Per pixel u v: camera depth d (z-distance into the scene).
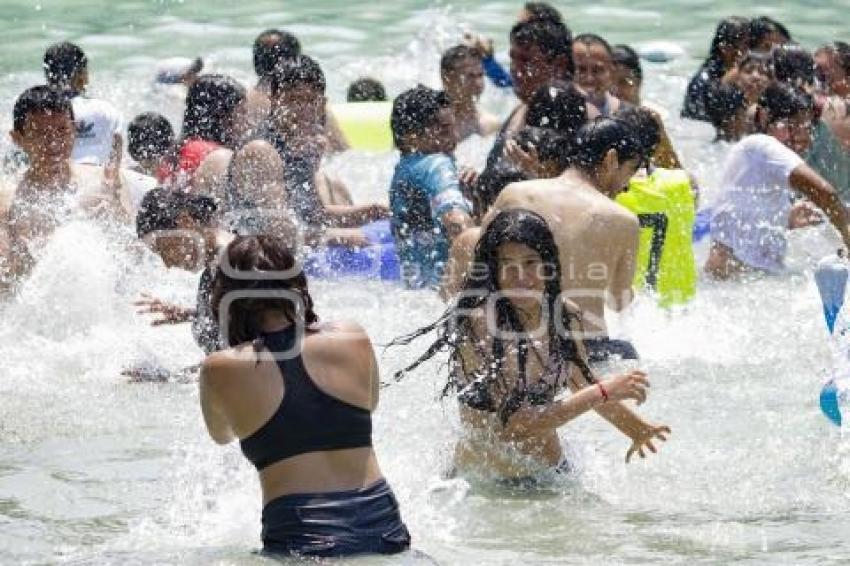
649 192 21.41
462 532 14.52
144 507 15.29
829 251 24.66
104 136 24.56
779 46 27.20
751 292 22.97
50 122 21.64
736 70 27.97
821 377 19.23
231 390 13.02
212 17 37.84
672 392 18.75
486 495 15.50
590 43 24.89
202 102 24.36
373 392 13.45
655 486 15.81
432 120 22.84
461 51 27.31
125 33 36.31
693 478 16.05
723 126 27.62
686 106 29.45
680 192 21.55
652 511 15.10
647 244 21.58
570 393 16.08
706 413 18.05
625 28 37.31
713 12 38.62
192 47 35.25
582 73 24.89
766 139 23.58
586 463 16.44
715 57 29.25
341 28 37.03
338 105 29.02
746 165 23.66
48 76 26.02
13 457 16.84
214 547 13.65
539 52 23.64
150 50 34.94
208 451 16.78
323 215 24.61
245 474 16.03
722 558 13.84
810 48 35.38
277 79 24.23
